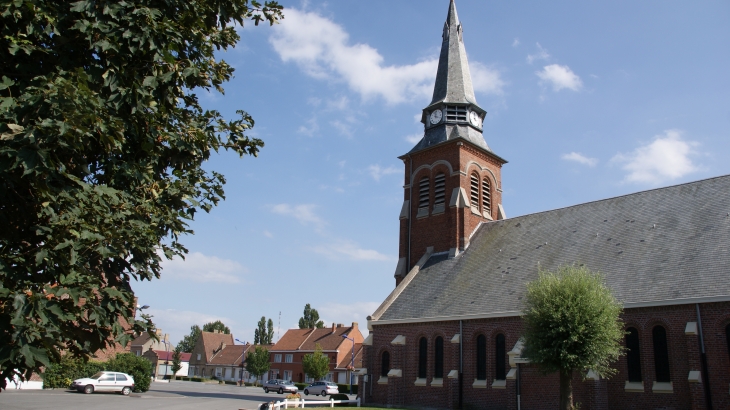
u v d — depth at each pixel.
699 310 23.77
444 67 46.06
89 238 7.71
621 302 25.94
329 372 87.19
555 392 26.88
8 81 7.74
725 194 28.92
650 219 30.80
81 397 36.69
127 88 8.98
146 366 47.38
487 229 39.69
